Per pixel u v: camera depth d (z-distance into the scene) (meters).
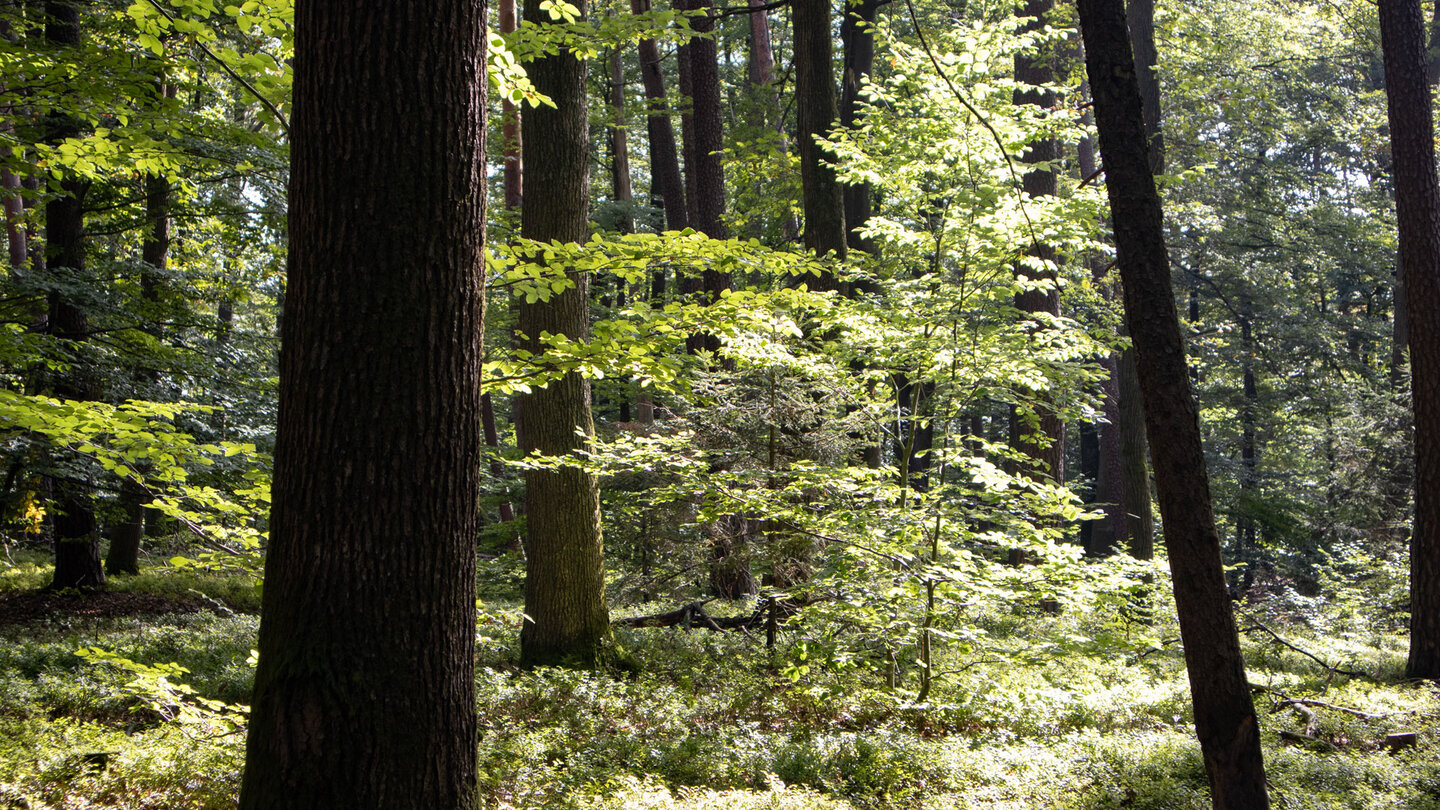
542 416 10.31
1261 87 20.91
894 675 8.48
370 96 3.01
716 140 16.33
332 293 3.00
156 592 16.05
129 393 11.25
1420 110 10.11
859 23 12.29
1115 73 5.04
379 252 3.01
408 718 2.99
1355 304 30.39
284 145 10.00
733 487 8.73
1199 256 25.83
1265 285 25.42
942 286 8.81
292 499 3.01
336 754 2.88
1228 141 26.16
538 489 10.34
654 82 18.41
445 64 3.13
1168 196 19.64
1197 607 4.88
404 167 3.04
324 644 2.93
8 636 12.05
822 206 12.87
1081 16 5.17
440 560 3.10
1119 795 5.93
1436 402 9.96
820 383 9.67
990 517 8.29
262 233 13.80
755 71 23.64
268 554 3.10
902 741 7.09
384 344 3.00
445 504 3.12
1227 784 4.80
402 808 2.95
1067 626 10.02
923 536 8.33
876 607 7.71
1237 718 4.81
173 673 5.79
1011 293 8.74
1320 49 25.30
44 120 9.72
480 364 3.34
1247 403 27.41
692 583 12.63
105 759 5.97
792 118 22.42
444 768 3.07
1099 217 8.33
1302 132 26.28
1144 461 18.09
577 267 5.48
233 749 6.52
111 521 13.41
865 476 8.34
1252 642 12.90
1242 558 26.05
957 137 8.18
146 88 7.35
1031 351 8.99
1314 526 24.52
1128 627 8.34
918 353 8.61
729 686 9.37
